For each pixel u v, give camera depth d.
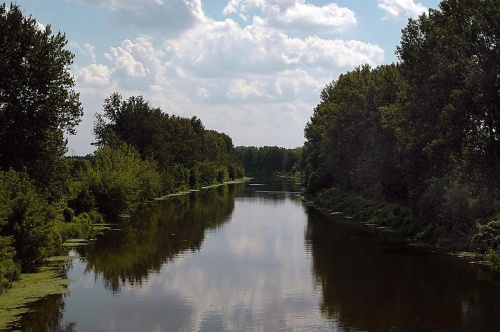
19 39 34.00
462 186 34.62
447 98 37.28
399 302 19.84
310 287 22.33
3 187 23.73
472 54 35.69
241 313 18.48
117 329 16.67
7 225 23.55
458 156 37.59
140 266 26.94
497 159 34.72
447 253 30.77
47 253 27.88
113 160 62.88
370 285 22.64
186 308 19.17
